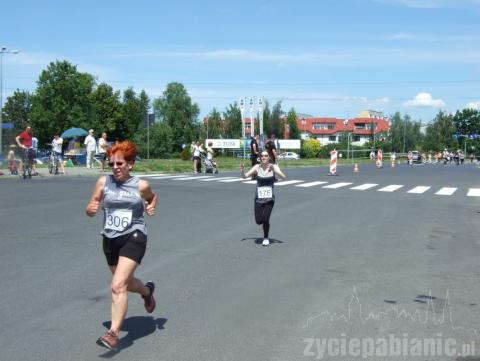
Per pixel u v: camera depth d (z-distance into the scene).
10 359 4.75
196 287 7.26
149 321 5.87
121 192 5.38
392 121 125.88
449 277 8.08
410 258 9.41
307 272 8.23
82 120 88.44
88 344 5.14
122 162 5.36
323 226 12.79
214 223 12.83
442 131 140.00
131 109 105.62
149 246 9.98
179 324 5.78
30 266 8.16
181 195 18.95
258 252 9.67
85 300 6.53
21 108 122.31
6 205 14.79
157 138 108.31
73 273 7.80
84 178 24.89
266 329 5.66
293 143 99.69
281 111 112.12
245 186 23.05
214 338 5.38
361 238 11.27
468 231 12.48
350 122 157.88
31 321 5.75
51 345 5.10
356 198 19.41
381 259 9.28
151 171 33.00
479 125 156.00
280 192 21.28
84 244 9.85
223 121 121.31
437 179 30.95
